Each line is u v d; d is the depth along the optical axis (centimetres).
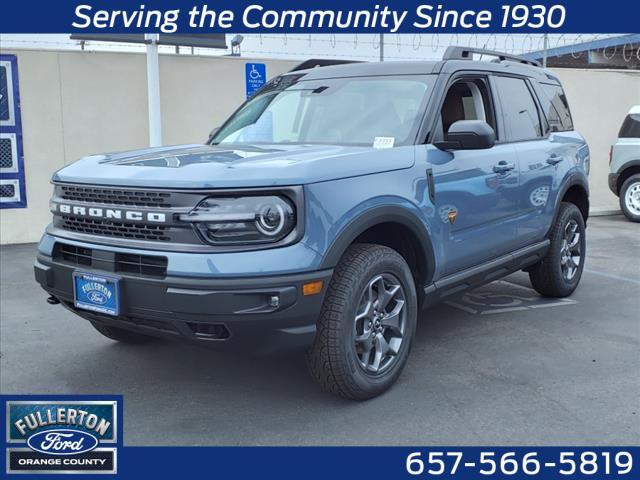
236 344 321
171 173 329
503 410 357
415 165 386
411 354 446
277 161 338
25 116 911
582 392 380
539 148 524
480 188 440
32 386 399
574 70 1205
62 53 919
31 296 628
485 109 480
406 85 434
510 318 531
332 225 327
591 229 1030
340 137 422
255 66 983
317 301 322
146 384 402
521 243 509
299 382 401
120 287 327
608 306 567
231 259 309
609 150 1257
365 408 362
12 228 922
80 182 355
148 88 877
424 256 395
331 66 491
